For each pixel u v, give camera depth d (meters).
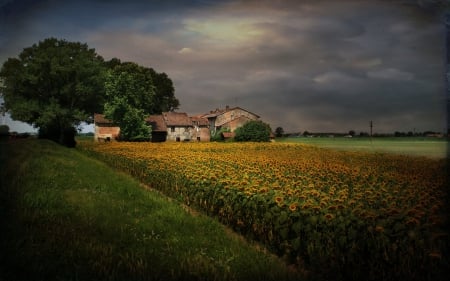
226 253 6.45
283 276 5.77
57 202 8.80
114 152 26.20
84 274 5.06
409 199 8.00
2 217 7.07
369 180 11.73
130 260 5.63
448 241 5.59
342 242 6.07
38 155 16.89
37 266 5.20
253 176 11.91
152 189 14.85
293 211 7.07
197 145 37.38
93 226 7.26
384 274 5.75
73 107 22.75
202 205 11.07
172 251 6.25
